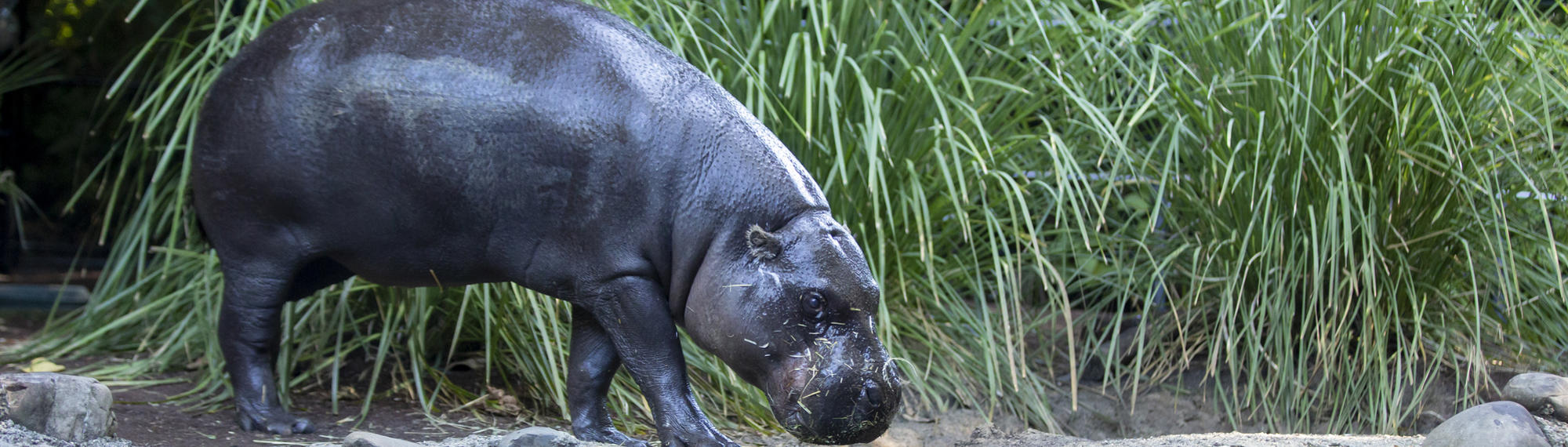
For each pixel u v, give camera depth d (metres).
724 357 7.15
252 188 7.97
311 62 7.83
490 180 7.48
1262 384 11.18
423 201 7.59
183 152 12.97
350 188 7.73
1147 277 12.58
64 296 15.23
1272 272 11.52
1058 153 12.26
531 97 7.42
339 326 10.60
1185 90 11.98
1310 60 10.99
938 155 10.53
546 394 10.33
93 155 16.39
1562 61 11.17
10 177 15.49
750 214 7.19
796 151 11.16
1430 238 11.47
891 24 11.70
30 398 7.19
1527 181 10.50
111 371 10.91
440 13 7.86
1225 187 10.09
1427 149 11.15
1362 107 11.12
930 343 11.64
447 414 9.97
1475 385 10.62
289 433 8.70
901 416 11.08
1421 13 10.77
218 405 9.68
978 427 10.65
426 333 11.12
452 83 7.52
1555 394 9.16
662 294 7.54
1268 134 11.28
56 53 16.09
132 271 13.02
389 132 7.54
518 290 10.25
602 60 7.56
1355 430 11.11
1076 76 12.16
